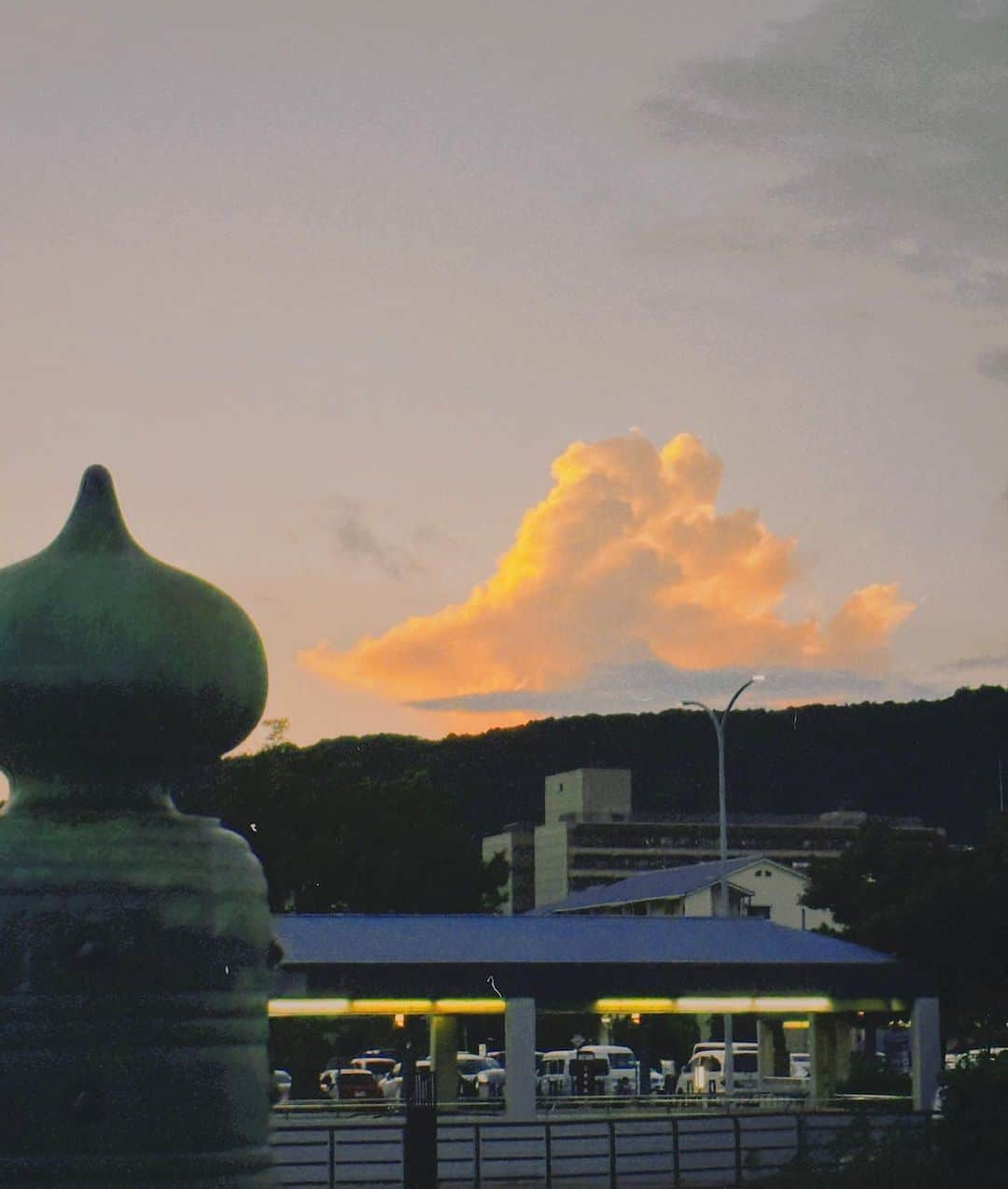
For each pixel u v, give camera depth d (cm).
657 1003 6650
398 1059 10288
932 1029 6912
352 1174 4694
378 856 11462
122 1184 1089
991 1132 3731
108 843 1131
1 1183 1084
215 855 1155
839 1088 8031
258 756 11738
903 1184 3831
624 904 13950
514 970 6488
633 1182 4469
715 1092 8800
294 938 6556
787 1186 4028
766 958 6831
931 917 8600
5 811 1162
